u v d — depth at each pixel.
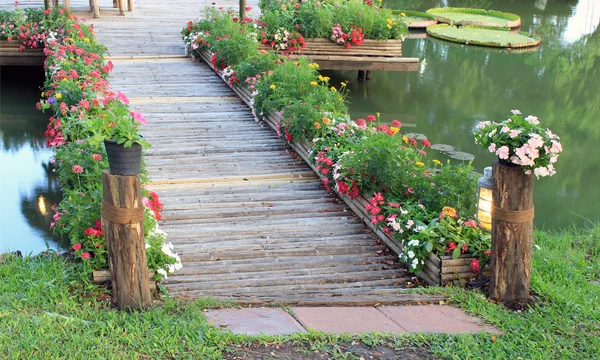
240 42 9.35
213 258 4.89
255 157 6.93
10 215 6.46
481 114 10.47
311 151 6.52
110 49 10.83
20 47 10.64
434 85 12.01
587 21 18.12
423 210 4.97
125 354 3.21
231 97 8.92
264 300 4.01
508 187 4.01
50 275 3.95
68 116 6.44
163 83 9.32
